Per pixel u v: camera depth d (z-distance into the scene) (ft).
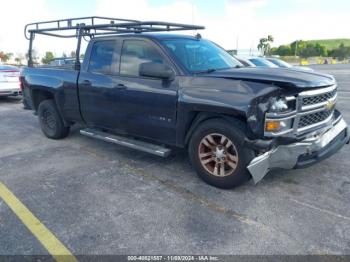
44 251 8.44
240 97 10.16
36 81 18.44
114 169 14.08
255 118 10.00
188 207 10.54
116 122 14.67
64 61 21.91
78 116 16.74
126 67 13.92
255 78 10.75
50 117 18.95
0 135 20.63
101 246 8.58
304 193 11.31
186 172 13.56
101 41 15.08
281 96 10.24
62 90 16.88
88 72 15.55
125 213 10.24
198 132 11.80
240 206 10.51
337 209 10.16
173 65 12.25
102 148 17.28
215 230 9.19
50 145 18.11
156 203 10.86
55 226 9.58
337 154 15.19
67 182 12.76
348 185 11.84
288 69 12.51
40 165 14.79
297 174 12.92
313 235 8.84
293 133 10.56
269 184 12.09
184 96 11.57
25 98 20.11
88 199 11.27
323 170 13.28
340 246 8.36
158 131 13.08
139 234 9.08
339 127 12.64
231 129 10.75
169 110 12.25
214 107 10.68
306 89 10.46
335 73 81.61
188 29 17.34
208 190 11.76
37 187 12.34
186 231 9.18
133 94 13.34
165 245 8.55
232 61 14.58
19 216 10.19
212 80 11.14
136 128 13.93
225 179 11.46
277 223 9.46
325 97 11.53
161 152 12.84
